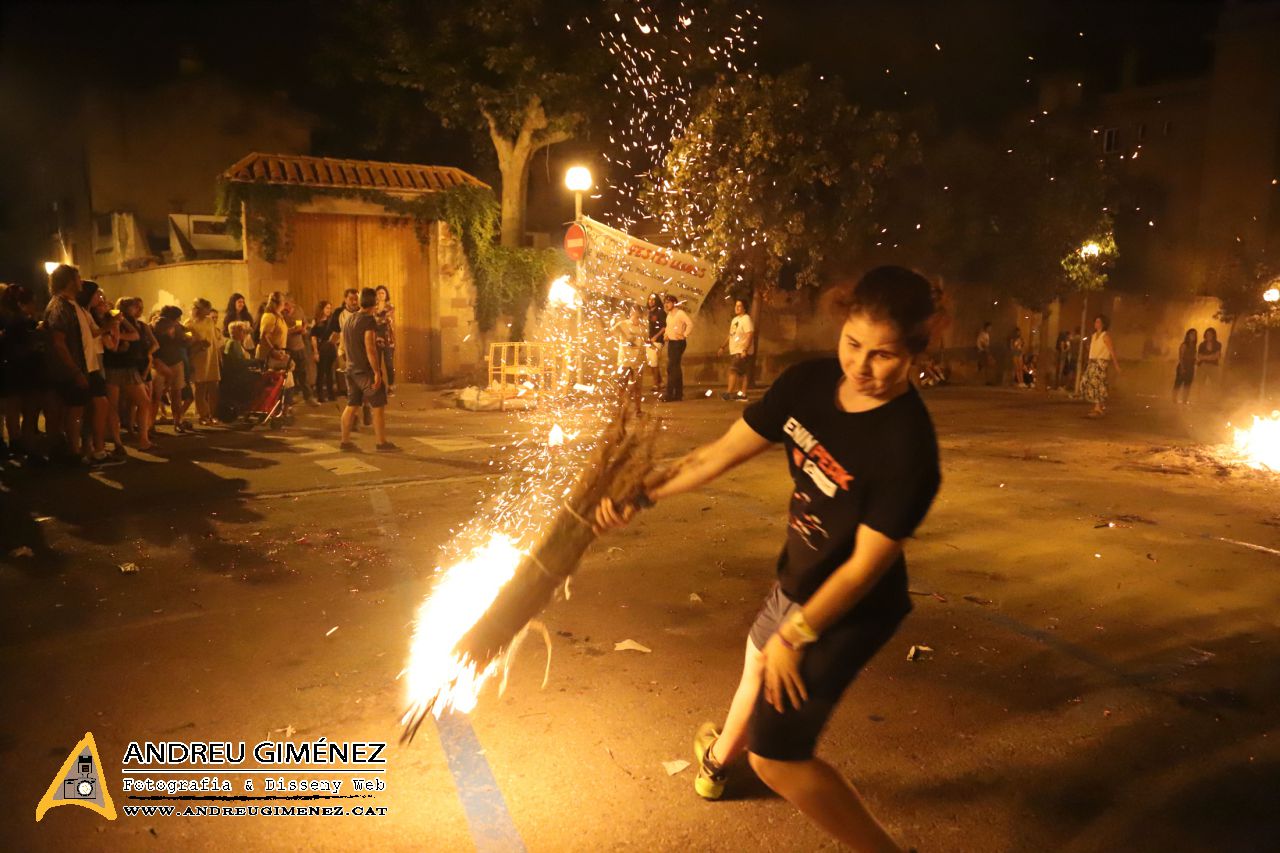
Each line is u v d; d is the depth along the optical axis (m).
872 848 2.60
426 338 17.02
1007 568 6.25
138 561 6.03
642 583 5.76
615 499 2.75
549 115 17.28
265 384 11.69
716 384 19.09
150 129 21.34
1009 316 23.02
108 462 9.18
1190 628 5.18
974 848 3.11
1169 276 26.58
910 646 4.83
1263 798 3.45
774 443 2.67
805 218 16.58
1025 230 19.98
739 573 5.99
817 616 2.39
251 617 5.06
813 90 16.38
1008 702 4.20
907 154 17.44
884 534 2.33
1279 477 9.69
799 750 2.53
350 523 7.06
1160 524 7.54
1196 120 26.45
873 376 2.31
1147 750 3.78
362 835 3.13
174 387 11.11
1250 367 23.12
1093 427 13.69
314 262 15.92
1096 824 3.27
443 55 16.78
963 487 8.91
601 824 3.20
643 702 4.12
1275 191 24.33
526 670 4.43
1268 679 4.51
